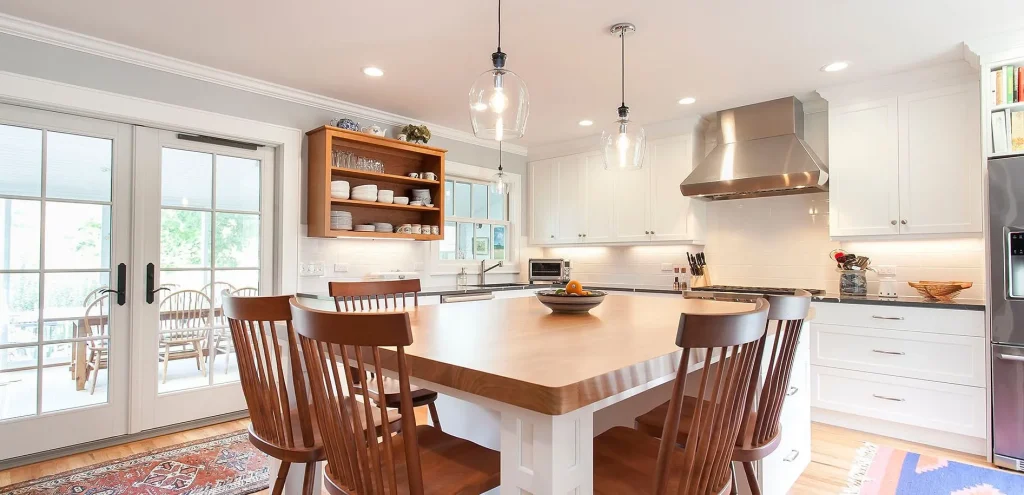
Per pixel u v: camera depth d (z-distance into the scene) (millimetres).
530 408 916
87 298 2893
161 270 3145
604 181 4871
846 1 2355
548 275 5148
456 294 4184
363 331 1038
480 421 2221
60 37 2693
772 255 4188
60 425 2771
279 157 3629
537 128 4664
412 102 3902
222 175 3414
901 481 2494
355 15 2514
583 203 5031
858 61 3078
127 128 3021
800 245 4047
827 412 3393
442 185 4328
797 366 2309
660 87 3555
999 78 2764
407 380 1050
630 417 2326
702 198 4371
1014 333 2658
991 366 2732
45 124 2762
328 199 3586
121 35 2750
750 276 4297
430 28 2656
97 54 2834
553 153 5312
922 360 3012
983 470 2627
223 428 3246
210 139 3334
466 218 5012
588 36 2738
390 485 1078
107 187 2963
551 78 3375
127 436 2992
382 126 4195
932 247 3459
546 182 5367
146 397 3066
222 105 3318
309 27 2650
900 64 3121
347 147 3977
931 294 3227
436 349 1261
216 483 2432
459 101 3875
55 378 2791
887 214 3338
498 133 1895
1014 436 2648
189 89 3178
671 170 4410
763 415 1498
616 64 3127
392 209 4258
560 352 1224
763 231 4242
